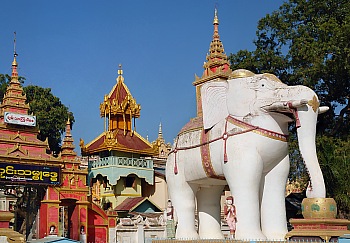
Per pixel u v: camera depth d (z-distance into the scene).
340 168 21.78
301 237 10.79
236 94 12.76
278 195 12.58
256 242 11.38
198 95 15.65
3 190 39.22
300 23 29.30
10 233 12.08
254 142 12.18
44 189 29.52
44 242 13.95
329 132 27.78
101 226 31.77
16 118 29.28
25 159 28.30
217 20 16.70
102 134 43.69
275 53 29.92
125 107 43.84
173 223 14.48
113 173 40.34
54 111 44.81
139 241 27.28
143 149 43.12
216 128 13.17
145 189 44.28
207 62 16.28
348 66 24.19
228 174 12.52
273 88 12.30
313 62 25.50
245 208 12.10
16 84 30.81
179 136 14.73
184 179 14.29
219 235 14.70
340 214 23.05
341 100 28.36
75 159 31.06
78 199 30.58
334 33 24.75
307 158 11.43
